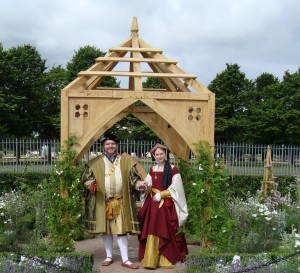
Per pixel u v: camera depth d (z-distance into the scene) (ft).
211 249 18.70
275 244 21.02
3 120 89.81
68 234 18.51
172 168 19.16
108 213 18.29
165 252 18.40
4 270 14.92
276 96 103.86
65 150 18.39
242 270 14.02
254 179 43.01
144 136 95.91
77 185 18.49
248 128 97.96
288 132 96.37
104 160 18.67
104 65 20.20
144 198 19.47
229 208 23.56
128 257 20.26
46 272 15.14
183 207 18.83
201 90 19.12
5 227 23.24
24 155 58.59
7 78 93.09
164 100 18.76
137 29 21.49
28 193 31.99
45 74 101.04
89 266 16.57
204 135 19.02
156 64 21.20
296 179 41.42
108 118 18.51
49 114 100.17
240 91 102.58
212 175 18.83
